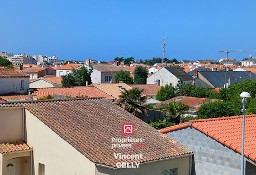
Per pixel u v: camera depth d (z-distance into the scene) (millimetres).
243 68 130000
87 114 25047
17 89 58062
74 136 21406
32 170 22859
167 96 71625
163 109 48000
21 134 23641
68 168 20766
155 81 99000
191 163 21703
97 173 19328
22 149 22641
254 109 36531
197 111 44500
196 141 21406
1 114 23031
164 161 20938
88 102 27422
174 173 21516
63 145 21078
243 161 18109
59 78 93188
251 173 19219
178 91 76250
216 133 20531
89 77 91750
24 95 55062
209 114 39844
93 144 21016
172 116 44844
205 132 20719
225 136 20359
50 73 128500
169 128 23766
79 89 58969
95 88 61156
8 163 22688
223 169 19922
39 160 22516
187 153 21562
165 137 23391
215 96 65000
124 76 100062
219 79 96000
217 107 39719
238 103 41594
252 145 19625
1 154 21922
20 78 58406
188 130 21891
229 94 61656
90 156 19688
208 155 20719
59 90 58094
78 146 20391
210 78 95250
